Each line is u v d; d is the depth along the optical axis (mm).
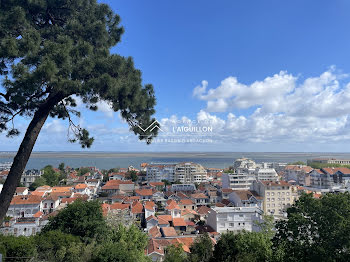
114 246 22047
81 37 12805
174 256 27141
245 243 22562
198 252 28234
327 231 16688
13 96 10586
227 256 21797
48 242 23672
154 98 14422
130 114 13789
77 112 15000
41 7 12336
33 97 11680
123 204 66562
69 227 29859
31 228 45688
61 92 11805
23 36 10625
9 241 22375
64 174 128375
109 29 14703
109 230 31672
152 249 36031
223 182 100688
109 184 94875
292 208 19750
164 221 55250
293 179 122312
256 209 55344
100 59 11867
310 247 16969
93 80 11453
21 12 11023
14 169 11289
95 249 23047
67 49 11031
